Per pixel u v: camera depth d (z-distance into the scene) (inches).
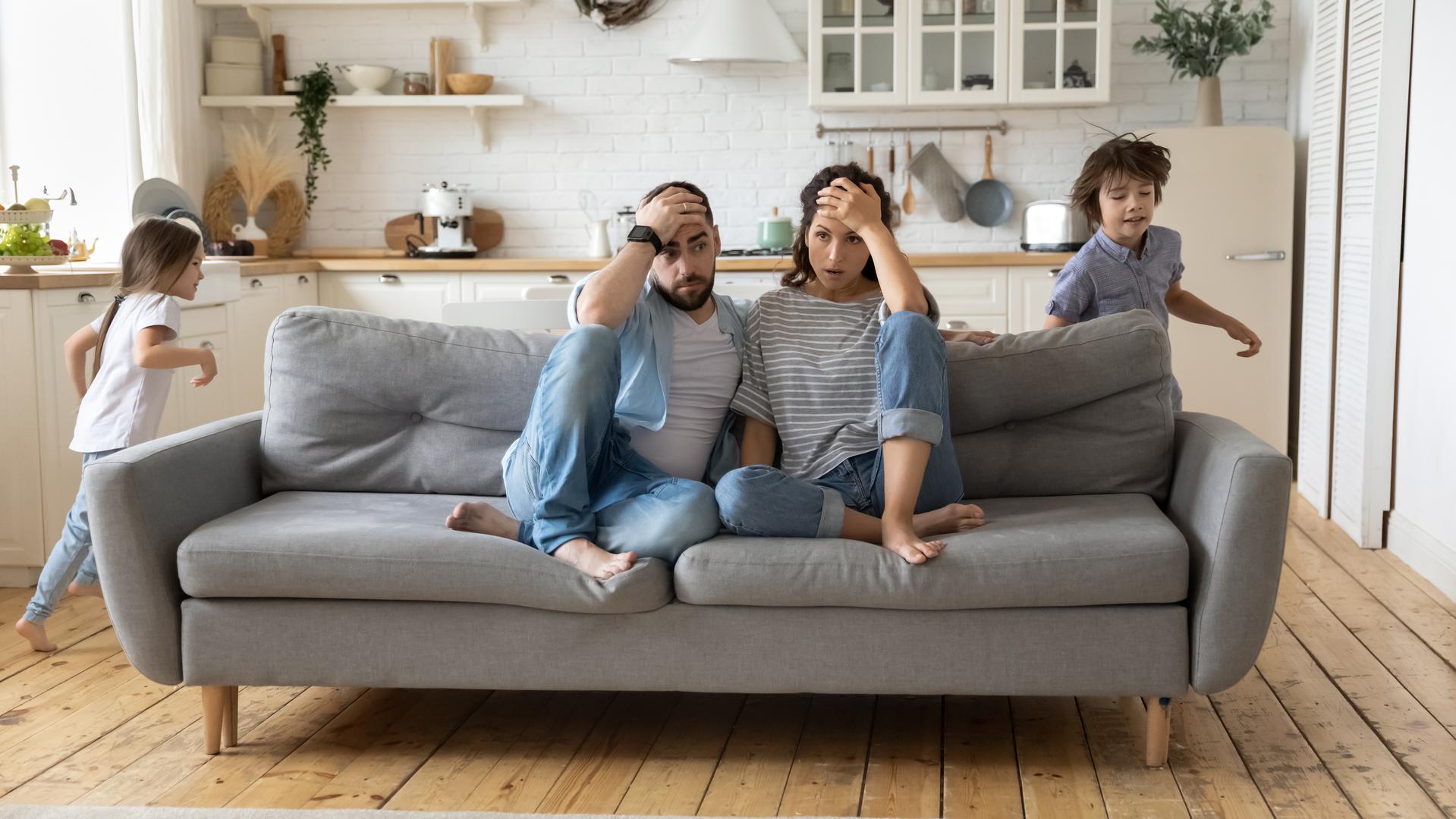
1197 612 81.6
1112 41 213.8
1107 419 97.9
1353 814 78.5
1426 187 136.7
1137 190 109.8
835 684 83.0
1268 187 189.0
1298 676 104.1
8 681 105.4
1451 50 129.7
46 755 89.4
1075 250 199.6
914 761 87.3
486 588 82.6
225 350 174.1
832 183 95.3
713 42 207.8
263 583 83.8
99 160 194.4
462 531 87.3
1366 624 118.8
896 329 87.4
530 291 129.4
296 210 218.5
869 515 89.0
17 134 194.7
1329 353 165.2
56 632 119.7
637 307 94.3
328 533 84.7
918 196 221.6
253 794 82.4
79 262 166.2
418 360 101.0
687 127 221.3
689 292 94.8
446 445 101.7
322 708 98.7
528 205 224.4
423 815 78.2
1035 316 200.1
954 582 80.7
